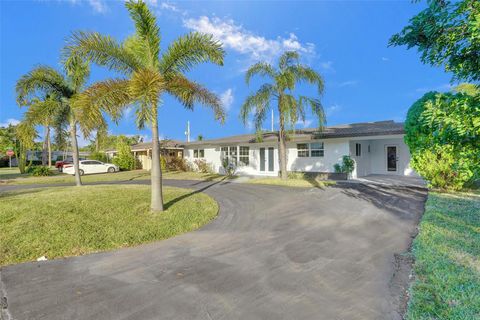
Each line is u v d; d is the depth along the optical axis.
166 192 10.19
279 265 3.70
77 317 2.57
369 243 4.43
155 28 7.34
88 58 7.10
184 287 3.13
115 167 24.47
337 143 14.62
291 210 7.25
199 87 8.20
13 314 2.64
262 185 12.73
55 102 12.37
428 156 8.67
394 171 16.08
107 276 3.49
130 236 5.25
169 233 5.54
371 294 2.83
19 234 5.00
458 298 2.62
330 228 5.41
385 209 6.77
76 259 4.16
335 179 14.15
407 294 2.79
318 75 12.34
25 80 11.67
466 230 4.71
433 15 2.60
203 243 4.84
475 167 3.02
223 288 3.08
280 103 12.68
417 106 8.78
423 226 5.01
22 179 18.05
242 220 6.47
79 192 9.41
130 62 7.45
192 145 22.67
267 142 17.42
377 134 12.13
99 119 6.73
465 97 2.65
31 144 13.50
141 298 2.90
